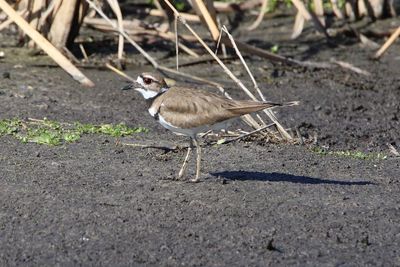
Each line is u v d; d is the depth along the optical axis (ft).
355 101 58.95
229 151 44.93
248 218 35.22
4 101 51.80
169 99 38.04
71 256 31.40
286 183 39.75
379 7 77.30
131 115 51.62
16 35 65.92
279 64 65.87
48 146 43.83
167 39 66.49
